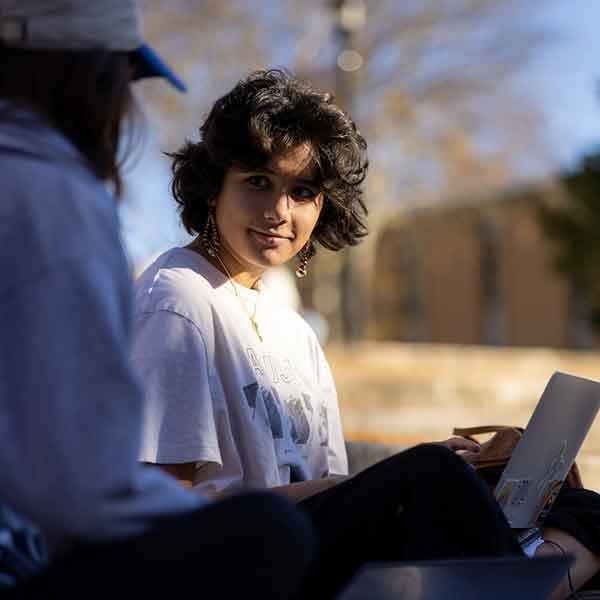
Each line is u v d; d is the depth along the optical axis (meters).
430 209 39.19
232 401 3.57
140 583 2.15
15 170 2.17
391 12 31.91
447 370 18.08
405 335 44.75
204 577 2.16
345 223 4.07
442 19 31.81
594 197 23.66
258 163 3.69
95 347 2.12
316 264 35.41
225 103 3.77
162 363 3.45
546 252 38.44
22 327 2.09
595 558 3.62
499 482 3.43
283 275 24.61
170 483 2.33
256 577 2.18
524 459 3.42
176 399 3.43
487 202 37.09
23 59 2.37
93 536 2.11
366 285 33.69
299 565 2.22
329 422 3.97
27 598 2.15
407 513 2.85
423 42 32.12
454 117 32.75
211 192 3.83
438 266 44.03
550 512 3.69
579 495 3.78
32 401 2.07
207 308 3.61
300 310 25.70
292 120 3.69
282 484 3.62
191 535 2.17
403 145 32.97
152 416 3.39
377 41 31.84
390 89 32.31
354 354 22.55
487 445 3.67
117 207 2.49
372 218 33.25
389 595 2.63
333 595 2.90
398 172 33.19
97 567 2.15
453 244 43.00
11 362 2.09
